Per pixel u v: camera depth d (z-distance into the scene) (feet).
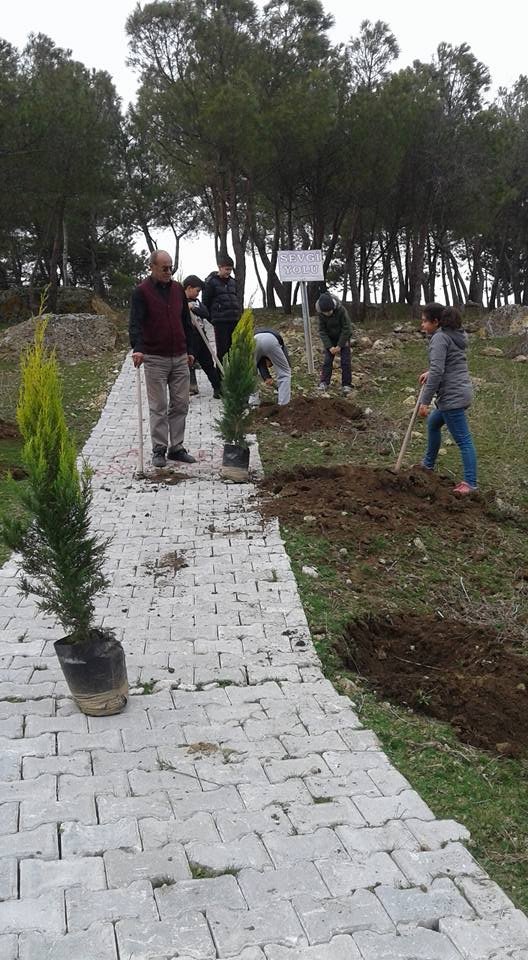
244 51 71.87
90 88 82.79
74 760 12.93
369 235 100.42
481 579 22.15
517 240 112.06
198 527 24.07
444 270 127.24
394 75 78.59
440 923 9.48
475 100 86.12
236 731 13.96
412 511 25.57
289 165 77.71
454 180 84.84
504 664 17.80
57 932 9.25
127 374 49.11
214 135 69.46
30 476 14.21
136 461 31.53
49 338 56.75
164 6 72.38
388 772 12.80
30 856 10.59
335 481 27.14
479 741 14.74
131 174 101.14
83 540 14.83
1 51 82.94
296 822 11.39
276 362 38.32
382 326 74.54
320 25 74.84
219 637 17.46
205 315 40.06
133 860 10.51
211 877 10.26
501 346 58.90
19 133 68.33
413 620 19.45
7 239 87.61
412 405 41.06
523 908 10.03
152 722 14.21
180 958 8.86
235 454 28.35
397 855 10.70
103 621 18.22
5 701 14.89
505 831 11.66
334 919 9.48
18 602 19.35
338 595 19.84
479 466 32.04
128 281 111.04
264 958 8.87
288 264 46.85
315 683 15.75
